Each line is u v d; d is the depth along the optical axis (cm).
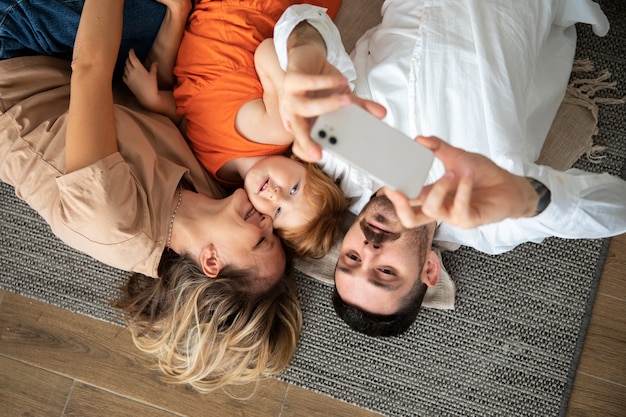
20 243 154
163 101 136
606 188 116
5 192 154
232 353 133
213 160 134
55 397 153
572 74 151
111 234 118
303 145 81
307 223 129
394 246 121
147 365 152
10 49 126
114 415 152
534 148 134
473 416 149
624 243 149
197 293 128
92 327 153
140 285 141
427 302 145
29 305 154
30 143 123
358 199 141
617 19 150
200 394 152
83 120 116
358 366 150
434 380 150
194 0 139
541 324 149
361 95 129
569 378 147
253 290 130
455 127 121
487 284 150
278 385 152
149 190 123
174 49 136
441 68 120
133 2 128
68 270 153
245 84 126
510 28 120
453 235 138
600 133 149
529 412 148
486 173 85
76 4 123
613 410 146
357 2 146
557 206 114
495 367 149
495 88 118
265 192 125
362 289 123
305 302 151
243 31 127
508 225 127
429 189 85
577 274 148
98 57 118
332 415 151
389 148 80
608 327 148
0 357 154
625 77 149
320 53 96
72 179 114
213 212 127
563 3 132
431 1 123
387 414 150
